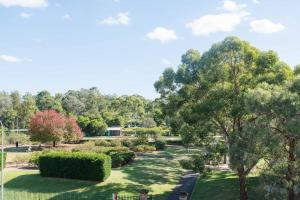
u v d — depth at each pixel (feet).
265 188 77.00
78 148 191.52
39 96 555.28
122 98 497.46
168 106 113.39
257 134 75.41
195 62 102.53
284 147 77.66
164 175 141.49
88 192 111.55
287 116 71.72
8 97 477.77
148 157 186.19
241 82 95.91
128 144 234.58
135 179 128.77
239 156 79.25
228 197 105.19
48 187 117.08
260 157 78.64
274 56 94.53
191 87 103.60
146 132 256.73
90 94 579.89
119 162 150.51
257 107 73.92
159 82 111.55
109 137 319.88
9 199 102.17
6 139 263.70
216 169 149.28
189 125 105.60
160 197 109.81
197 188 119.75
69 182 121.39
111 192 111.45
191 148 235.61
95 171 120.78
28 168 145.79
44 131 212.84
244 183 94.73
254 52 97.35
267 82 89.61
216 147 103.24
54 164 125.39
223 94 93.91
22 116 410.72
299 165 74.38
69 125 227.40
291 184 75.05
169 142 268.21
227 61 98.99
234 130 92.79
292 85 75.20
